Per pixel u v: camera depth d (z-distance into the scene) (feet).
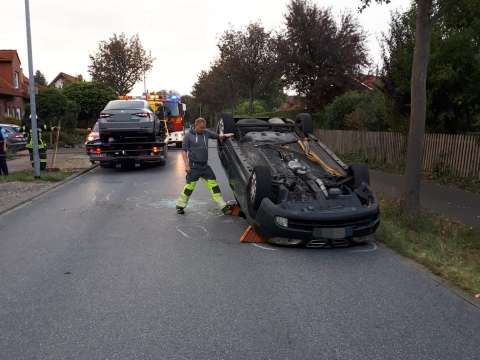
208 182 29.17
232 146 28.02
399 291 16.51
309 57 94.32
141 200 34.19
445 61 42.09
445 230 24.72
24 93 126.52
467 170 40.06
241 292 16.30
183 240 23.11
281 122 31.65
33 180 44.04
